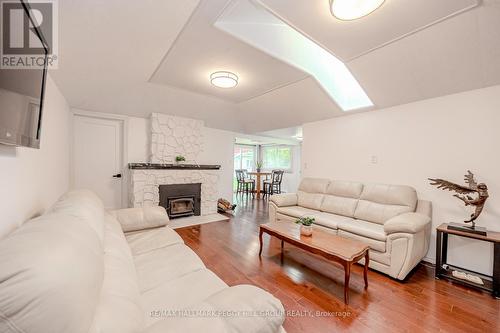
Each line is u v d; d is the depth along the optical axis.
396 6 1.76
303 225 2.46
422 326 1.65
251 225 4.14
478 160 2.48
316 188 3.96
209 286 1.32
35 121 1.27
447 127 2.71
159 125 4.33
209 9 1.76
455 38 2.04
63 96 2.91
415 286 2.20
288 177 8.88
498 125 2.36
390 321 1.70
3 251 0.60
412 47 2.25
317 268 2.52
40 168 1.79
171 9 1.64
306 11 1.83
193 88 3.62
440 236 2.37
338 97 3.54
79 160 3.78
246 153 9.91
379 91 3.00
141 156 4.37
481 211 2.34
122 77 2.87
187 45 2.29
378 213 2.97
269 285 2.16
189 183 4.66
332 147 4.02
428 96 2.80
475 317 1.75
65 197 1.48
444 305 1.90
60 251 0.67
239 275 2.33
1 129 0.89
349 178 3.77
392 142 3.23
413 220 2.35
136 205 3.98
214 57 2.55
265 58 2.59
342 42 2.26
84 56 2.07
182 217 4.59
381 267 2.42
